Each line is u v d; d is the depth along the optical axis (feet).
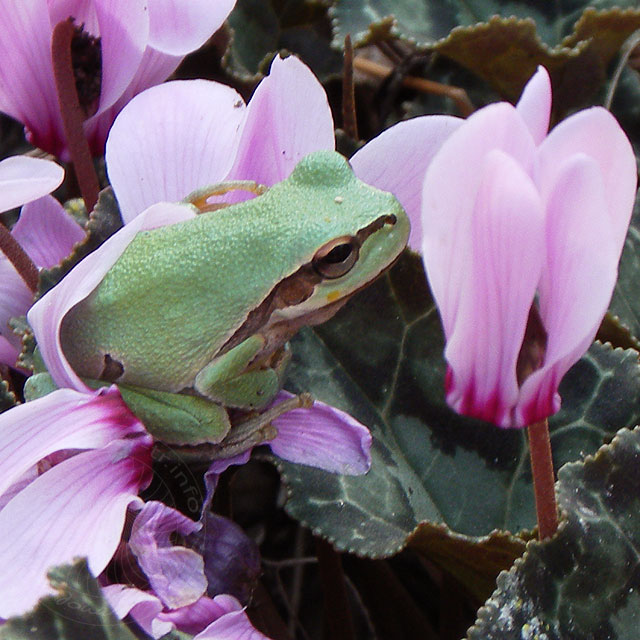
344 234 1.31
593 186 1.23
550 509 1.31
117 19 1.40
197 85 1.38
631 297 1.47
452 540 1.33
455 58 1.54
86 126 1.44
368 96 1.62
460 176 1.23
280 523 1.56
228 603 1.30
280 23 1.61
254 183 1.36
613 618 1.31
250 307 1.32
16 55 1.41
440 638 1.47
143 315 1.33
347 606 1.46
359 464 1.34
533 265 1.24
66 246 1.42
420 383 1.39
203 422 1.33
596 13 1.51
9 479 1.28
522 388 1.27
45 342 1.31
